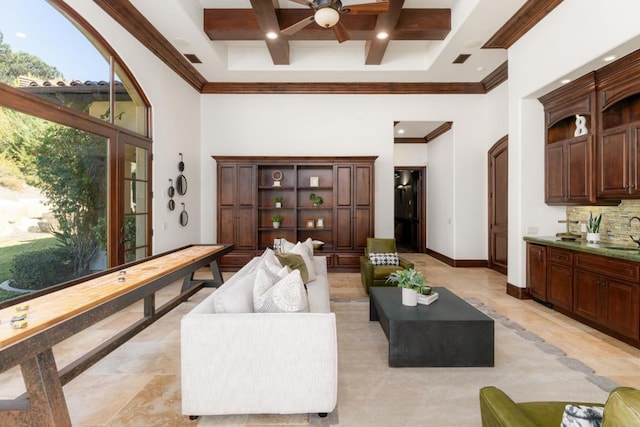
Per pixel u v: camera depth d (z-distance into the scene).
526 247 4.27
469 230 6.45
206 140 6.36
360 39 4.62
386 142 6.38
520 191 4.28
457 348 2.50
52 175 3.07
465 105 6.36
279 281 2.11
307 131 6.38
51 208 3.06
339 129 6.37
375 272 4.37
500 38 4.38
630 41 2.73
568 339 3.01
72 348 2.82
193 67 5.54
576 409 0.92
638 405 0.68
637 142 3.02
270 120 6.37
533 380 2.31
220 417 1.91
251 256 5.99
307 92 6.34
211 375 1.82
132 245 4.23
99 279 2.29
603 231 3.77
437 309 2.77
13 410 1.40
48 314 1.54
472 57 5.08
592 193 3.49
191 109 5.92
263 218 6.43
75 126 3.28
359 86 6.28
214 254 3.75
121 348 2.82
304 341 1.83
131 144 4.17
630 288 2.80
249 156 5.91
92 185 3.54
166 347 2.85
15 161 2.73
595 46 3.03
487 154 6.35
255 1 3.68
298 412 1.84
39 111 2.89
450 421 1.88
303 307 1.96
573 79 3.55
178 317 3.61
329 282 5.25
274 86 6.28
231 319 1.83
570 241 3.76
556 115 3.98
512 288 4.43
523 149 4.25
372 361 2.60
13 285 2.72
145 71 4.41
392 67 5.64
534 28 3.90
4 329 1.34
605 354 2.71
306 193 6.42
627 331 2.84
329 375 1.83
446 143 6.84
